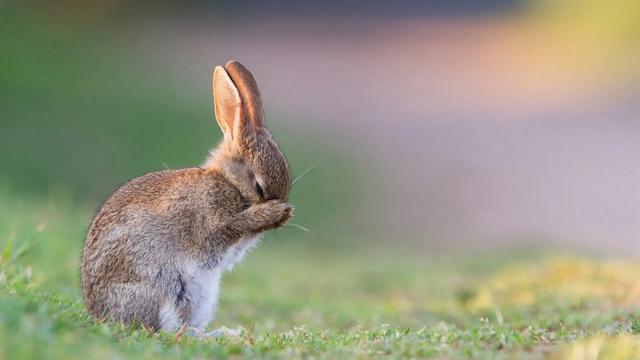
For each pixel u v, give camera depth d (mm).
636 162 24844
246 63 36719
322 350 7246
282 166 8547
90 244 8109
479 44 39719
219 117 8766
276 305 11719
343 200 22688
